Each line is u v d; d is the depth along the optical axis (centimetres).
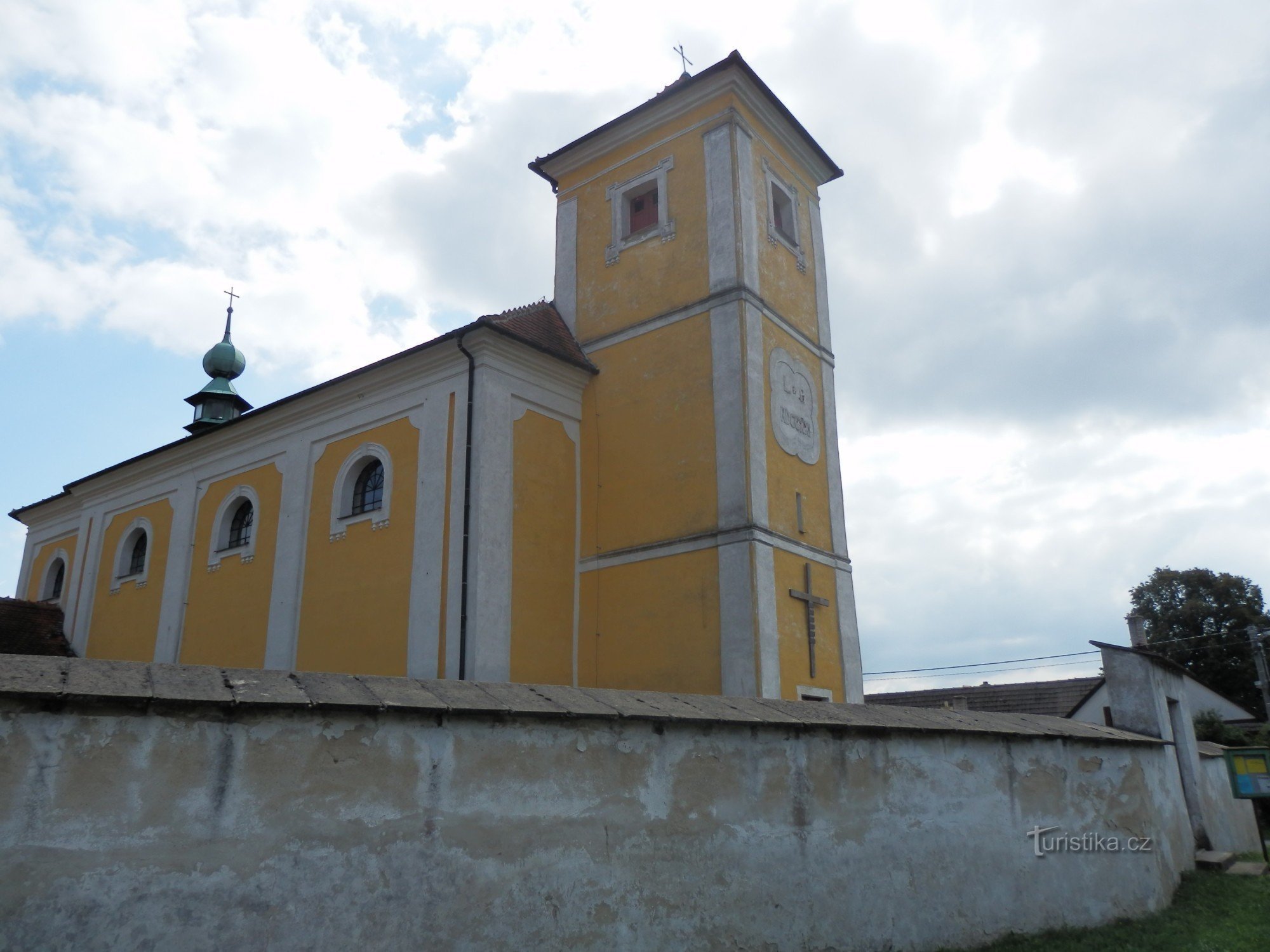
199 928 528
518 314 1884
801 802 845
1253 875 1417
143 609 2280
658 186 1917
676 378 1767
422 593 1633
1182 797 1459
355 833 593
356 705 603
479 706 660
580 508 1811
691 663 1602
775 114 1966
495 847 649
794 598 1673
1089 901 1105
